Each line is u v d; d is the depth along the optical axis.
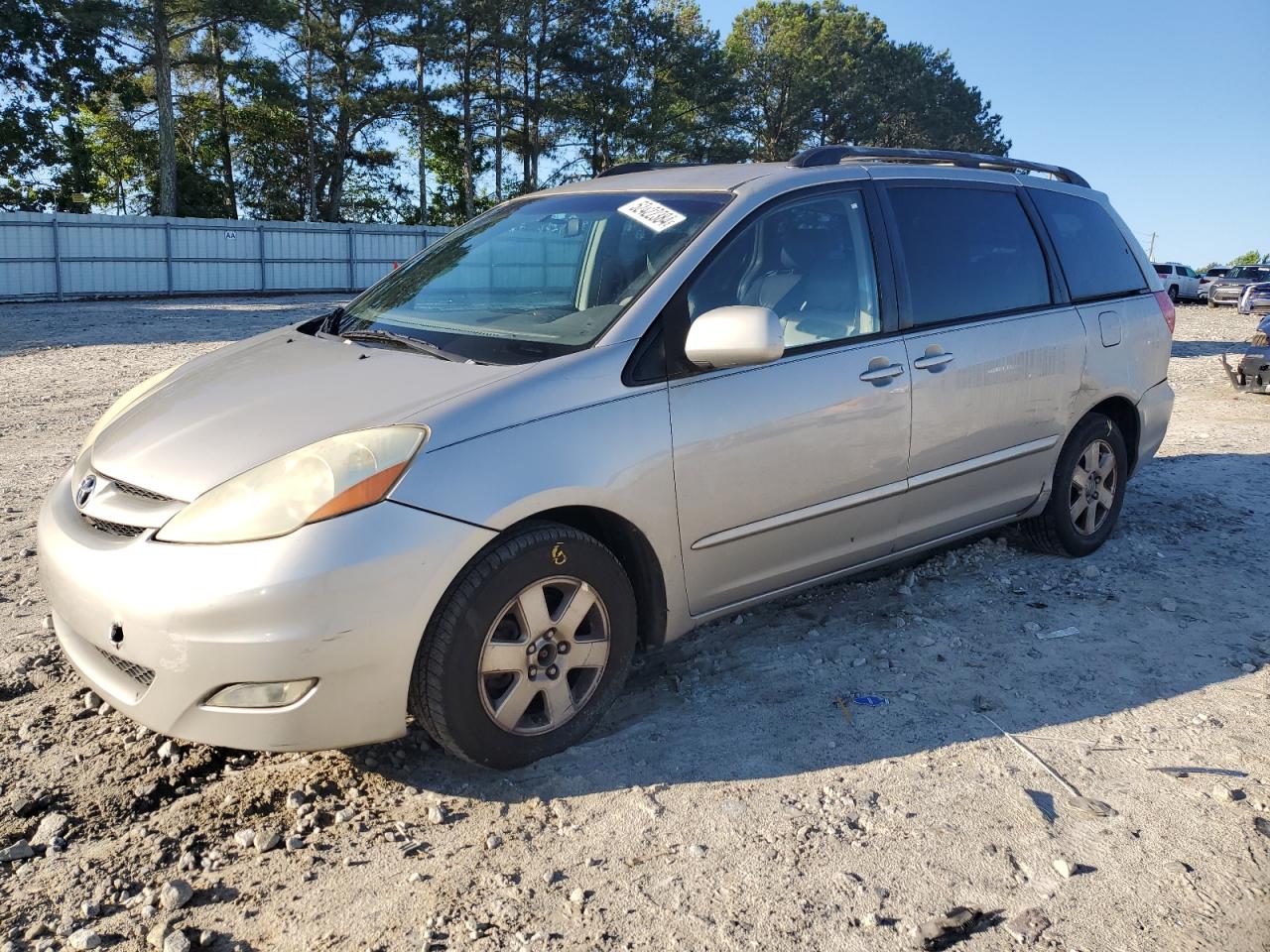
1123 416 4.96
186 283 31.83
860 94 71.12
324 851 2.61
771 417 3.32
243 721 2.55
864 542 3.79
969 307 4.08
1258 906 2.43
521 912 2.38
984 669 3.68
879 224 3.85
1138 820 2.77
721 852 2.61
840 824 2.74
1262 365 10.46
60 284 28.98
